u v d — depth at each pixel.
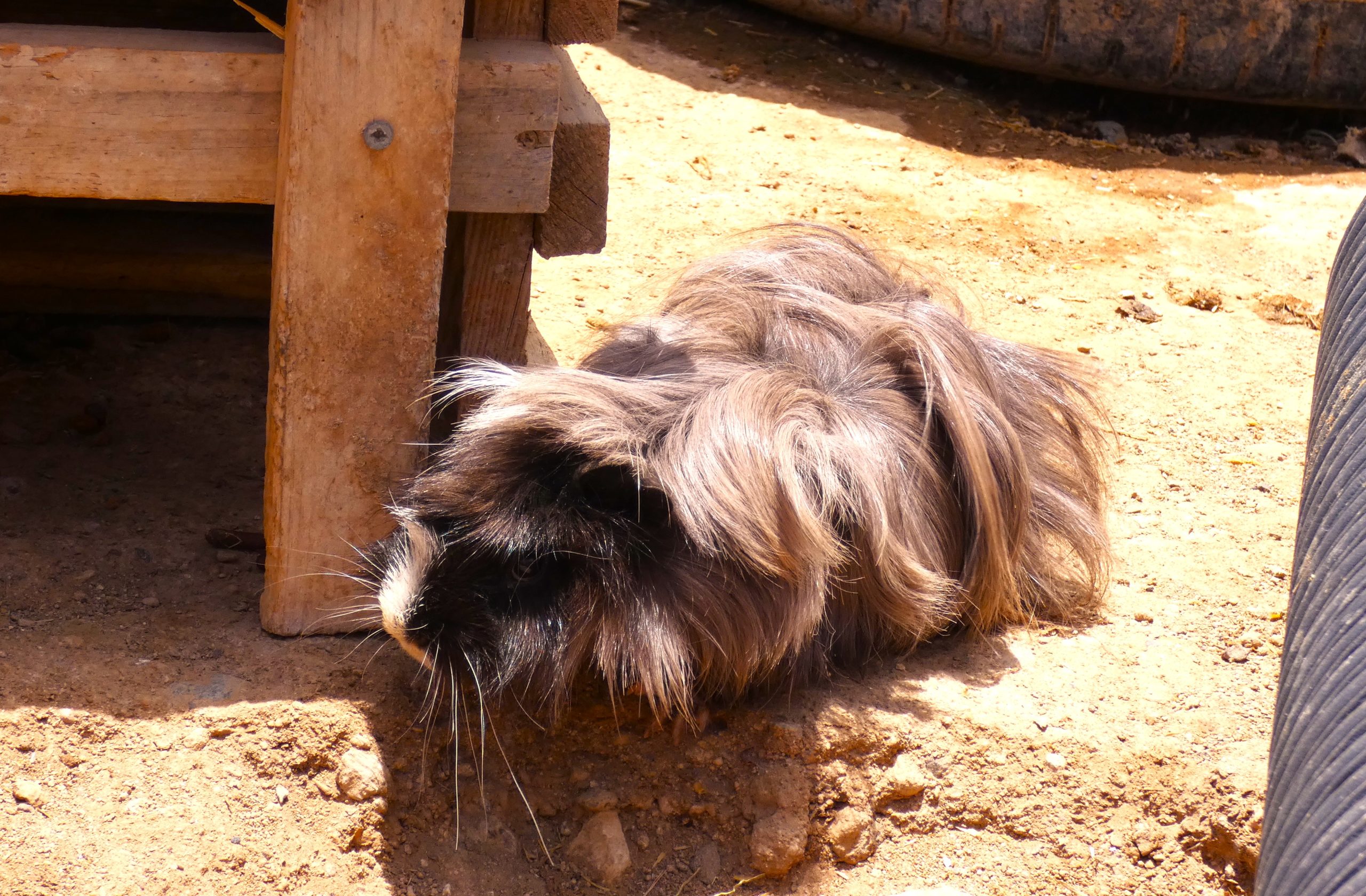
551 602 1.25
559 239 1.30
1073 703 1.29
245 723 1.23
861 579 1.28
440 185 1.21
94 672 1.24
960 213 1.88
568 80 1.34
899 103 2.24
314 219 1.21
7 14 1.40
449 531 1.24
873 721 1.26
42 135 1.19
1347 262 1.16
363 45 1.19
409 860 1.25
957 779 1.26
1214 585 1.39
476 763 1.27
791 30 2.47
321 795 1.24
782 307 1.36
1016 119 2.25
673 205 1.77
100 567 1.31
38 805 1.19
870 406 1.31
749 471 1.24
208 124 1.21
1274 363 1.63
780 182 1.89
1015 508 1.33
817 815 1.26
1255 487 1.48
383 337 1.23
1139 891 1.26
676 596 1.24
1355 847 0.99
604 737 1.28
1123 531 1.43
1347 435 1.09
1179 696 1.30
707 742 1.27
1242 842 1.26
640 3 2.52
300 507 1.26
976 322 1.63
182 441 1.43
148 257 1.51
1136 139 2.26
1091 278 1.73
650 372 1.32
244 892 1.20
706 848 1.27
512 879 1.26
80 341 1.51
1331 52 2.17
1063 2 2.17
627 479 1.24
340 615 1.28
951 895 1.23
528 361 1.43
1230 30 2.15
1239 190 2.07
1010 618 1.35
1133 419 1.54
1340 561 1.06
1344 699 1.02
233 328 1.55
